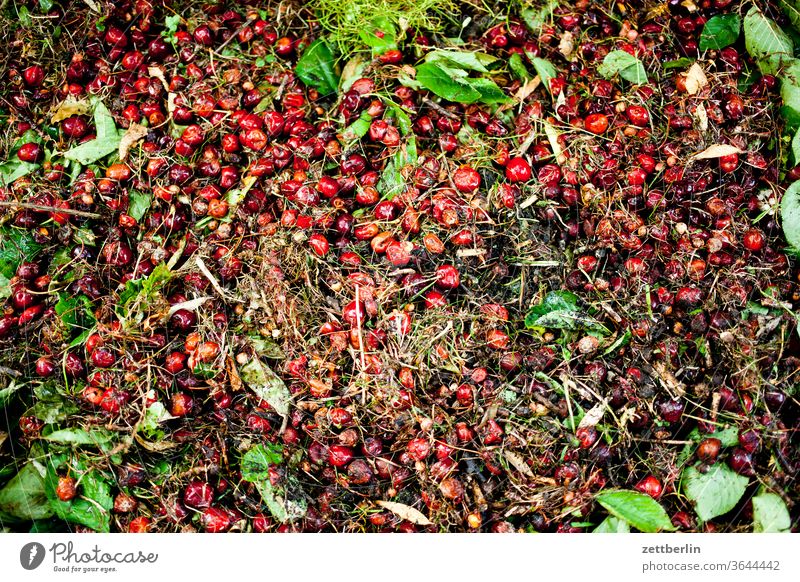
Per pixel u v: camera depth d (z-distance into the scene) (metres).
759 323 0.71
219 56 0.78
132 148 0.75
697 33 0.78
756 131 0.74
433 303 0.70
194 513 0.69
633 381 0.69
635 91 0.75
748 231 0.72
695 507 0.67
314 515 0.69
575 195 0.72
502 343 0.70
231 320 0.71
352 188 0.73
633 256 0.72
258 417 0.69
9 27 0.79
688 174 0.73
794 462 0.68
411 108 0.76
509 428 0.69
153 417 0.69
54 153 0.76
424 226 0.72
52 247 0.74
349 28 0.78
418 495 0.69
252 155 0.74
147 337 0.70
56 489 0.69
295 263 0.71
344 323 0.70
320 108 0.77
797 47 0.77
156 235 0.73
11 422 0.71
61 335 0.71
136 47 0.79
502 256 0.72
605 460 0.68
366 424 0.69
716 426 0.68
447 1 0.79
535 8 0.79
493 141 0.75
